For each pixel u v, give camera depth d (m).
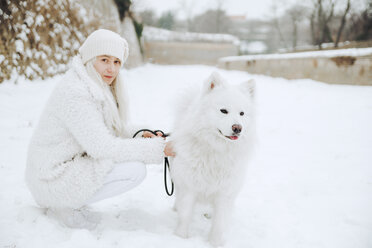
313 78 12.52
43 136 1.64
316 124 5.49
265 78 15.48
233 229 2.14
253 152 2.10
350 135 4.70
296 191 2.86
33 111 4.83
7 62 5.62
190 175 1.92
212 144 1.91
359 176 3.16
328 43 25.05
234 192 2.03
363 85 9.93
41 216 1.78
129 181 1.77
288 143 4.50
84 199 1.68
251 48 55.38
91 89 1.65
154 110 6.48
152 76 14.07
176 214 2.31
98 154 1.66
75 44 8.67
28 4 6.41
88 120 1.61
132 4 21.44
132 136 2.23
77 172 1.63
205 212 2.43
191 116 1.98
